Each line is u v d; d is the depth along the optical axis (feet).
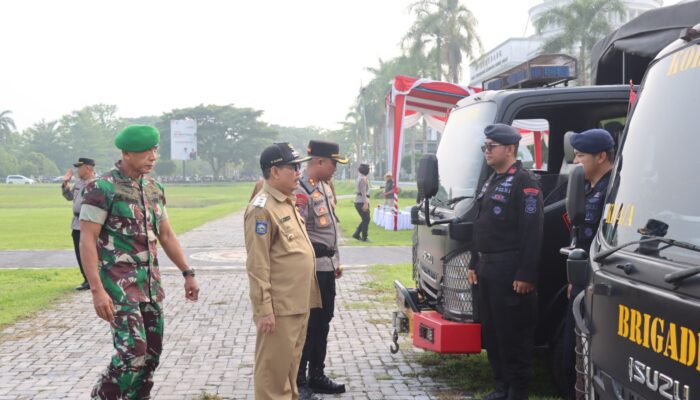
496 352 16.67
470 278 16.71
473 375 20.10
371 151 316.19
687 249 8.99
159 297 14.92
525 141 24.06
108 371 14.16
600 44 23.94
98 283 13.92
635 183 10.94
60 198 216.74
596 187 15.80
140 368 14.19
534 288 15.72
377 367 21.02
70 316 28.43
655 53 20.56
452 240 17.49
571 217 12.09
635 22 21.52
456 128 20.12
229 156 438.40
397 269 40.93
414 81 53.88
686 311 8.16
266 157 14.65
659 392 8.73
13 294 32.94
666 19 20.29
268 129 449.06
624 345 9.73
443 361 21.62
